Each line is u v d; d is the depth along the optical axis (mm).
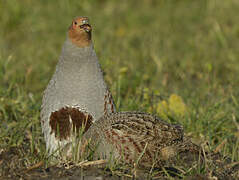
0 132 17594
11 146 17000
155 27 32125
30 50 27875
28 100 20500
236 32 30969
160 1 36781
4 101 19625
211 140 17891
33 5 33969
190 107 19969
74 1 34969
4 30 31047
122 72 22828
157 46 28406
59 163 14430
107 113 16109
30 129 18422
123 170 13914
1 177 13688
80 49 15453
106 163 14281
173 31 31422
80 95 15562
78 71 15523
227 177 14273
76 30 15297
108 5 35906
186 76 24875
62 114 15672
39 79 23547
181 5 36688
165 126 15109
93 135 14945
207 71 23812
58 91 15672
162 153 14898
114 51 27219
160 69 25109
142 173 14125
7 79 22812
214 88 22469
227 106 20172
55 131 15852
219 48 28812
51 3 34812
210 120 18734
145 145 14562
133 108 19469
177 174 13977
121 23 33312
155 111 19078
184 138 15484
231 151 17438
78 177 13422
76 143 15023
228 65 26094
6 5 31859
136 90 21391
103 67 22344
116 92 20156
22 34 31062
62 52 15734
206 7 35094
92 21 32844
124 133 14617
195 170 14438
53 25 32062
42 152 15961
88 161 14398
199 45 28734
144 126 14867
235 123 18281
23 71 23953
